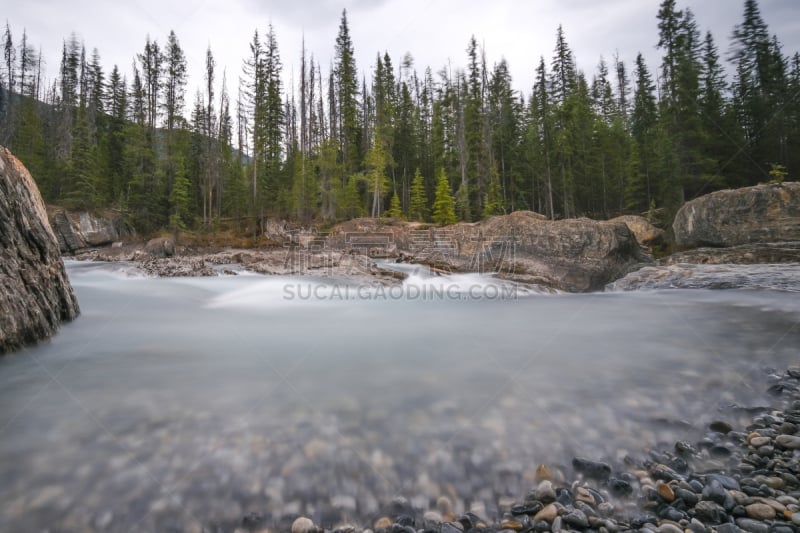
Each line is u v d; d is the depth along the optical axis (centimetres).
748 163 2705
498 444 300
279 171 4238
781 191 1371
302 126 4919
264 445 286
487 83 4678
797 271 1057
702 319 717
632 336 610
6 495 231
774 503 246
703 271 1161
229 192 4181
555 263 1556
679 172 2566
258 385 392
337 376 424
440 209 3278
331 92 5438
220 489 246
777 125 2838
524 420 333
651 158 3375
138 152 3647
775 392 400
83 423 306
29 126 3862
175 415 323
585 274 1477
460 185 3956
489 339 598
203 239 3200
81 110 4528
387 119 4441
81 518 221
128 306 800
